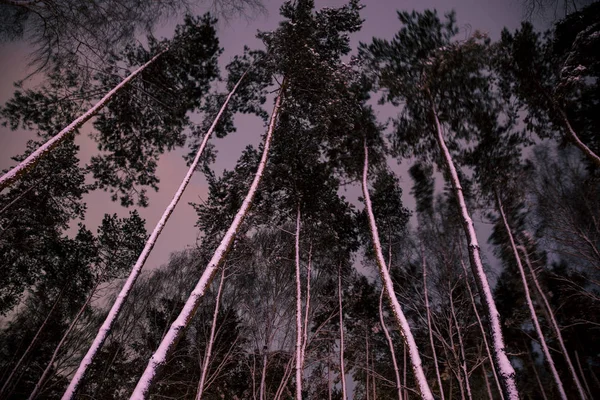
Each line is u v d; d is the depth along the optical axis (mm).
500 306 18281
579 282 15250
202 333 16344
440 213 16094
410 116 10992
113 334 17344
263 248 16828
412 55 10352
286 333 15305
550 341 17766
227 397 16281
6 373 17016
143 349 17172
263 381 13250
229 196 13820
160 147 13227
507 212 15133
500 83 11531
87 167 13258
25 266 15797
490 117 10633
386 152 12461
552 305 16969
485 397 17703
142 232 17156
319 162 13820
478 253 6309
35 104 10383
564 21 10984
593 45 10211
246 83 13914
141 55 11828
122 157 13086
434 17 10102
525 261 15328
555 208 14445
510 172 13398
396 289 17562
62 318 17891
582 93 10914
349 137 12938
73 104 11016
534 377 18344
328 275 17609
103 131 12281
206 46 12750
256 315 15727
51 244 15727
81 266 16812
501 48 10750
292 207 14508
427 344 18359
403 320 6551
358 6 12883
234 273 14742
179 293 17516
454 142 11172
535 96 11547
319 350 16891
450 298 14664
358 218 16891
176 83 12742
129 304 18109
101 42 9977
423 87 10141
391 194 15688
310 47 11594
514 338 19062
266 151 10031
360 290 18484
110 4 9492
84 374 6973
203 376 11961
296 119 13156
